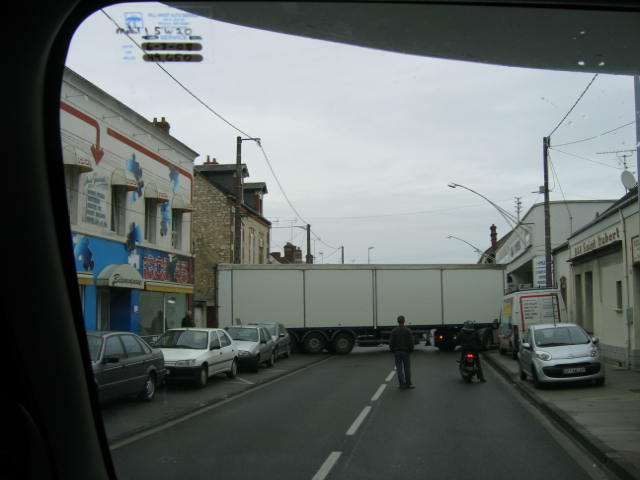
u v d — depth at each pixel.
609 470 7.01
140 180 22.31
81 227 18.23
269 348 22.30
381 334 30.45
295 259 66.50
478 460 7.49
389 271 30.45
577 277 26.50
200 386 15.50
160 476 6.65
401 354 15.40
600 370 14.63
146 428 9.79
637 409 11.06
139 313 22.30
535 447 8.30
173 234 26.27
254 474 6.77
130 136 21.50
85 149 18.41
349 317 29.95
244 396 14.20
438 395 14.06
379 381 17.28
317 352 30.59
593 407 11.43
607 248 20.45
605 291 21.28
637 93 10.68
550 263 23.39
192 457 7.62
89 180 18.67
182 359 15.39
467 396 13.90
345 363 24.44
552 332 15.92
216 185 39.25
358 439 8.84
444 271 30.81
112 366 11.17
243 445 8.41
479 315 30.80
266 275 29.80
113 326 21.25
